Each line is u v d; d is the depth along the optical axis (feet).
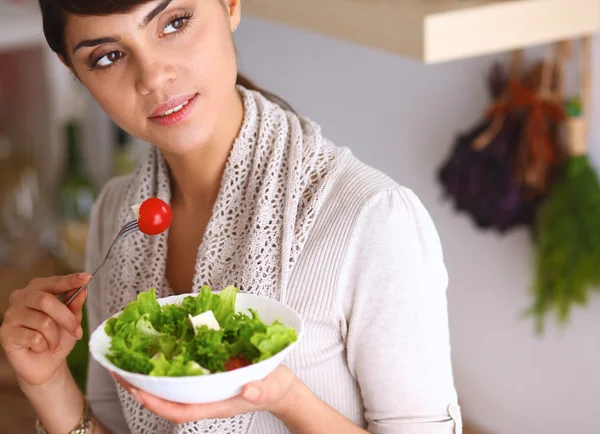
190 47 3.10
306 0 4.86
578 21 4.33
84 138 9.21
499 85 5.88
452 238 6.91
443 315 3.43
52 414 3.92
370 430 3.49
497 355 6.86
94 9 2.97
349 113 7.47
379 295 3.33
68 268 8.44
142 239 3.96
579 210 5.47
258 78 8.33
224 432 3.55
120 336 2.81
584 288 5.56
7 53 9.01
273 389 2.77
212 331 2.72
